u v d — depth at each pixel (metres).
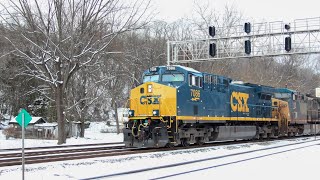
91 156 17.62
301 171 14.41
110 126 70.25
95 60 34.53
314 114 43.78
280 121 34.66
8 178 12.27
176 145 22.84
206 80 24.20
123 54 38.34
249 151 21.31
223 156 18.75
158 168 14.75
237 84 29.80
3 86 50.16
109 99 58.09
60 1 29.05
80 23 30.12
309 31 32.66
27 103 55.62
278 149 22.92
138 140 21.42
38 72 32.12
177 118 21.11
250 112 29.66
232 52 35.97
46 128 44.28
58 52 29.34
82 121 44.69
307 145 25.77
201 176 13.06
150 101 21.59
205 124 24.41
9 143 31.64
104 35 31.62
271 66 68.94
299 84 74.88
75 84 43.66
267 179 12.69
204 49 36.38
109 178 12.47
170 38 55.22
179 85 21.84
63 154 18.70
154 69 22.88
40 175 12.80
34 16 30.52
